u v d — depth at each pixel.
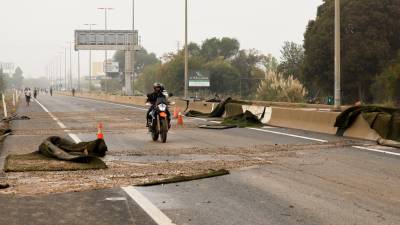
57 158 18.19
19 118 43.53
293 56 116.38
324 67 89.12
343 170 16.34
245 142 24.67
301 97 74.19
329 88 90.69
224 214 10.97
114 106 73.38
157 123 25.00
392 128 23.48
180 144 23.98
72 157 17.66
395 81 67.56
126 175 15.50
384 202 11.95
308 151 21.11
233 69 152.62
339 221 10.33
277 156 19.64
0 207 11.52
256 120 36.41
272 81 76.31
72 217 10.70
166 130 24.75
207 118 44.28
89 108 66.06
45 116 47.69
